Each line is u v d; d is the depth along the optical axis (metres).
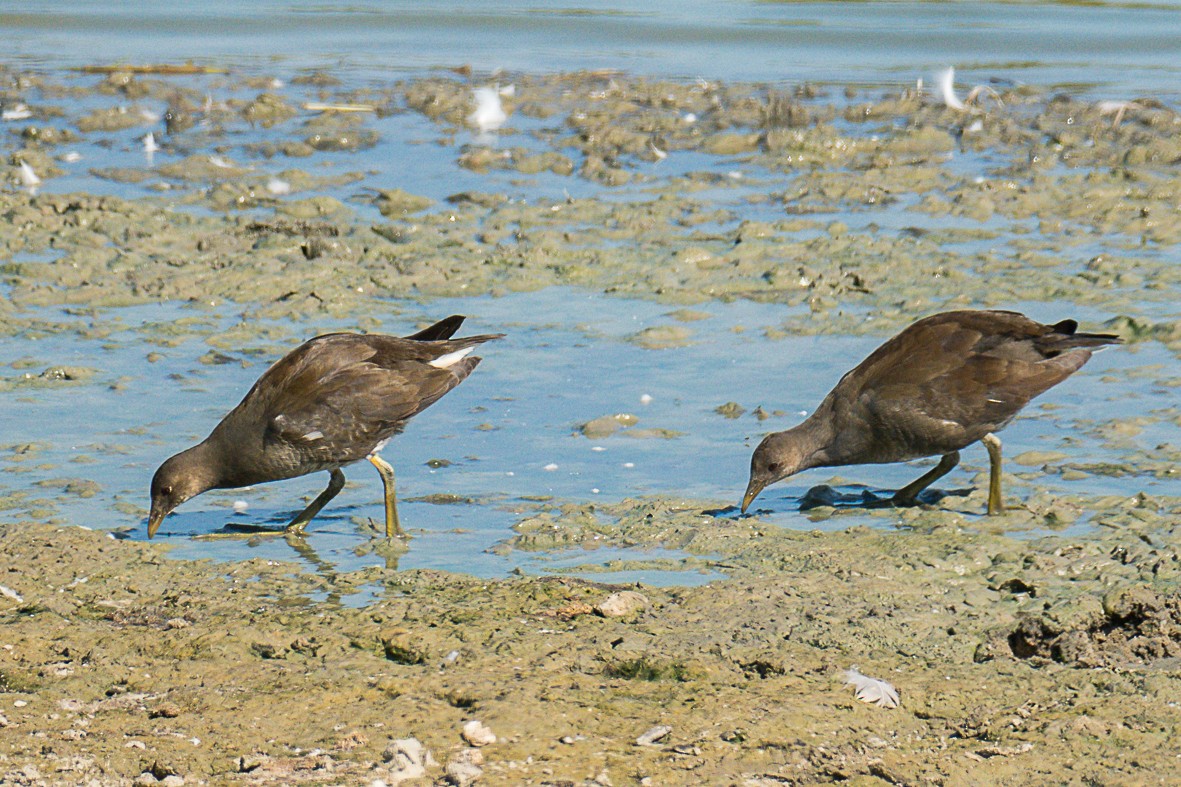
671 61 37.44
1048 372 12.13
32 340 17.02
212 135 28.91
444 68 36.56
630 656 9.41
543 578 10.75
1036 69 35.81
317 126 29.55
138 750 8.22
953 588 10.57
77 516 12.38
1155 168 25.48
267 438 12.15
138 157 26.92
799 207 22.94
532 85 34.12
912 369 12.23
